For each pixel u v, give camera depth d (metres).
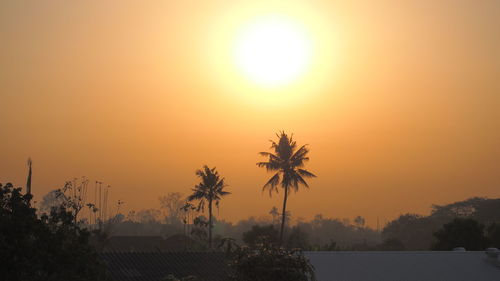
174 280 35.91
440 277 46.75
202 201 99.69
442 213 185.00
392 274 46.09
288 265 32.22
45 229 27.98
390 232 176.88
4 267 26.47
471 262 50.12
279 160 95.31
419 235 166.75
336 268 45.91
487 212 174.75
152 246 92.75
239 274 32.62
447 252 51.56
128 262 40.91
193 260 43.12
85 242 29.34
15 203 28.03
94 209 63.69
